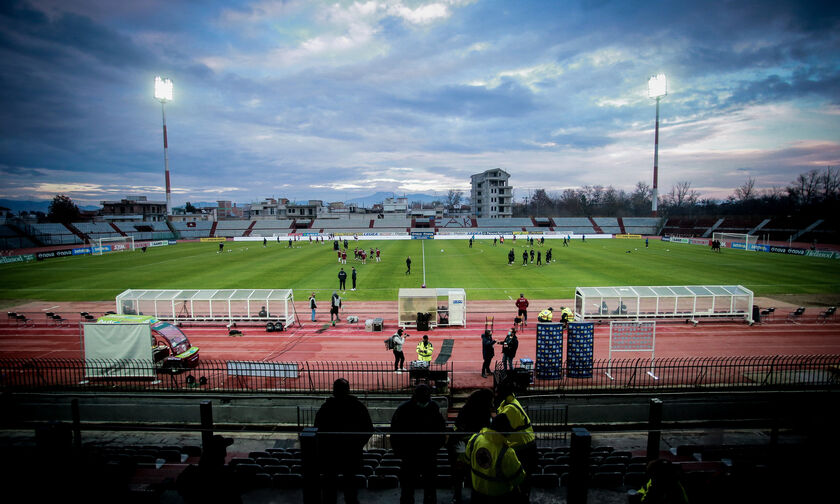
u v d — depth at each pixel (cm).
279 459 961
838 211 8362
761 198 12662
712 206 14250
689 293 2556
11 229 7756
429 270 4528
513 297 3275
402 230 11162
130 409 1459
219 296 2597
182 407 1459
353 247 7194
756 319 2542
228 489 570
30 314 2886
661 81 10425
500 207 13475
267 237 9656
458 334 2411
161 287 3703
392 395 1531
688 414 1423
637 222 11062
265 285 3778
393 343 1741
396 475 852
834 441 773
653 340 1864
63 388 1634
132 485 812
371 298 3297
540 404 1447
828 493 677
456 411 1511
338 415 614
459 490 655
